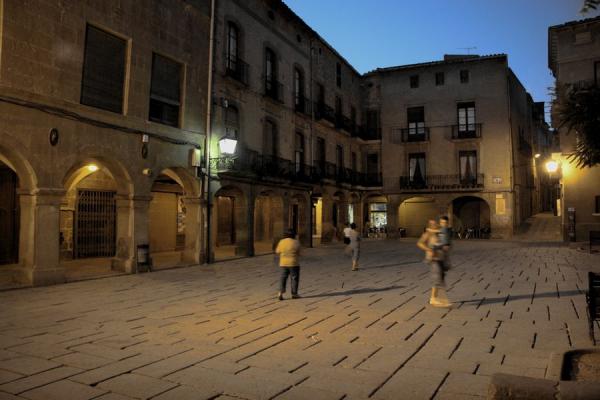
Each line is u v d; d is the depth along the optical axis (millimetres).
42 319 7672
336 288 10984
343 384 4684
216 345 6133
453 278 12414
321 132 28406
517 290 10344
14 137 10805
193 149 16625
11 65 10805
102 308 8617
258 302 9234
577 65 24188
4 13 10695
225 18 19047
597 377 4047
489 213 33688
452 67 33844
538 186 45312
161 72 15570
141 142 14398
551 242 26969
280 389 4555
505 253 20219
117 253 14180
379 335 6613
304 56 26422
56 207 11688
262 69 21906
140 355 5691
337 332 6805
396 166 34781
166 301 9352
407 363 5348
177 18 16172
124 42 14102
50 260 11516
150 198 14555
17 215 15523
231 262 17531
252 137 20906
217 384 4695
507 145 32000
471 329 6895
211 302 9242
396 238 34344
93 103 13031
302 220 25219
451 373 4984
